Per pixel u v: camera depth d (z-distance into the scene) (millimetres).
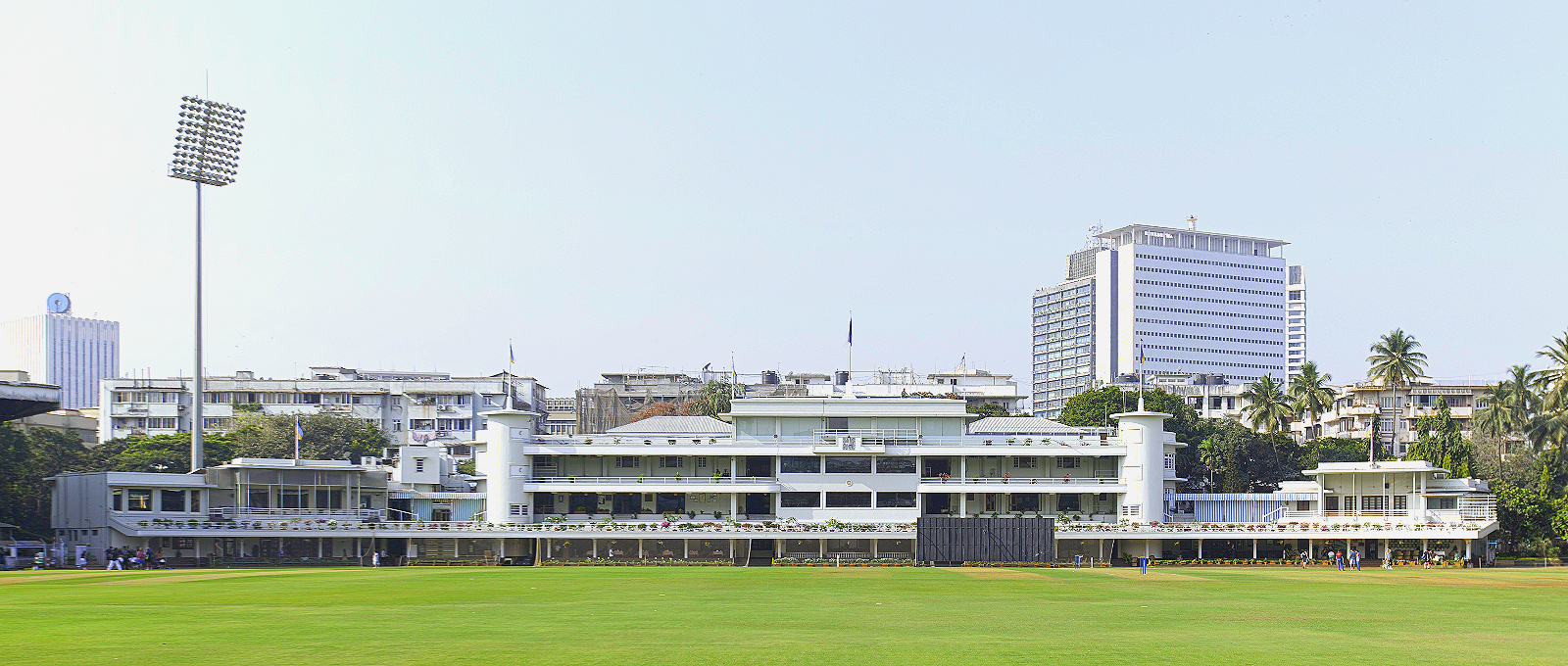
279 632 46875
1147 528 121375
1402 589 78188
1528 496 125812
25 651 40906
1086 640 45250
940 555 118125
